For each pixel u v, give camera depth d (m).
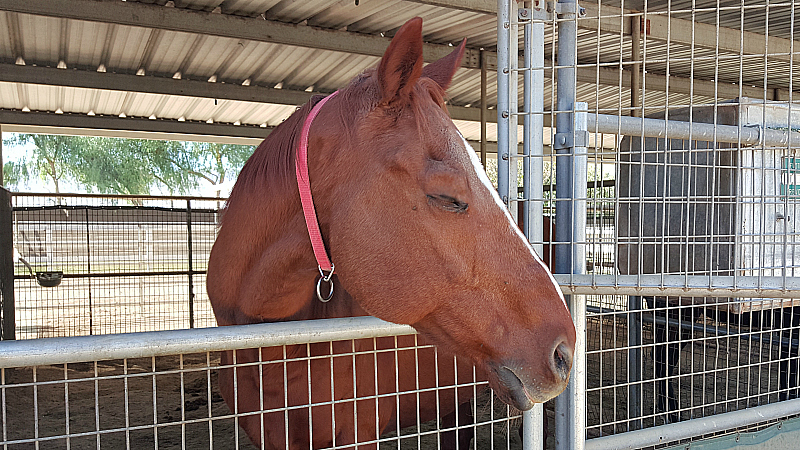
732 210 2.26
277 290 1.44
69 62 7.52
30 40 6.70
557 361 1.17
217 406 4.26
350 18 6.47
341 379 1.65
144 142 27.39
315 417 1.60
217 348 1.08
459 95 9.95
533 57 1.48
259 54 7.50
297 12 6.23
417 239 1.19
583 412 1.50
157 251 7.70
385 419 1.90
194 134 10.89
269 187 1.43
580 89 9.14
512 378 1.17
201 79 8.49
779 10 5.96
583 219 1.49
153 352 1.03
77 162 26.78
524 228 1.52
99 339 1.00
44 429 3.75
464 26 6.92
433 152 1.20
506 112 1.49
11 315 5.39
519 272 1.20
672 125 1.56
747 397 1.90
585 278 1.42
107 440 3.59
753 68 8.38
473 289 1.19
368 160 1.23
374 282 1.21
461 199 1.17
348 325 1.20
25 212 7.07
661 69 8.56
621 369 4.07
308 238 1.35
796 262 2.43
